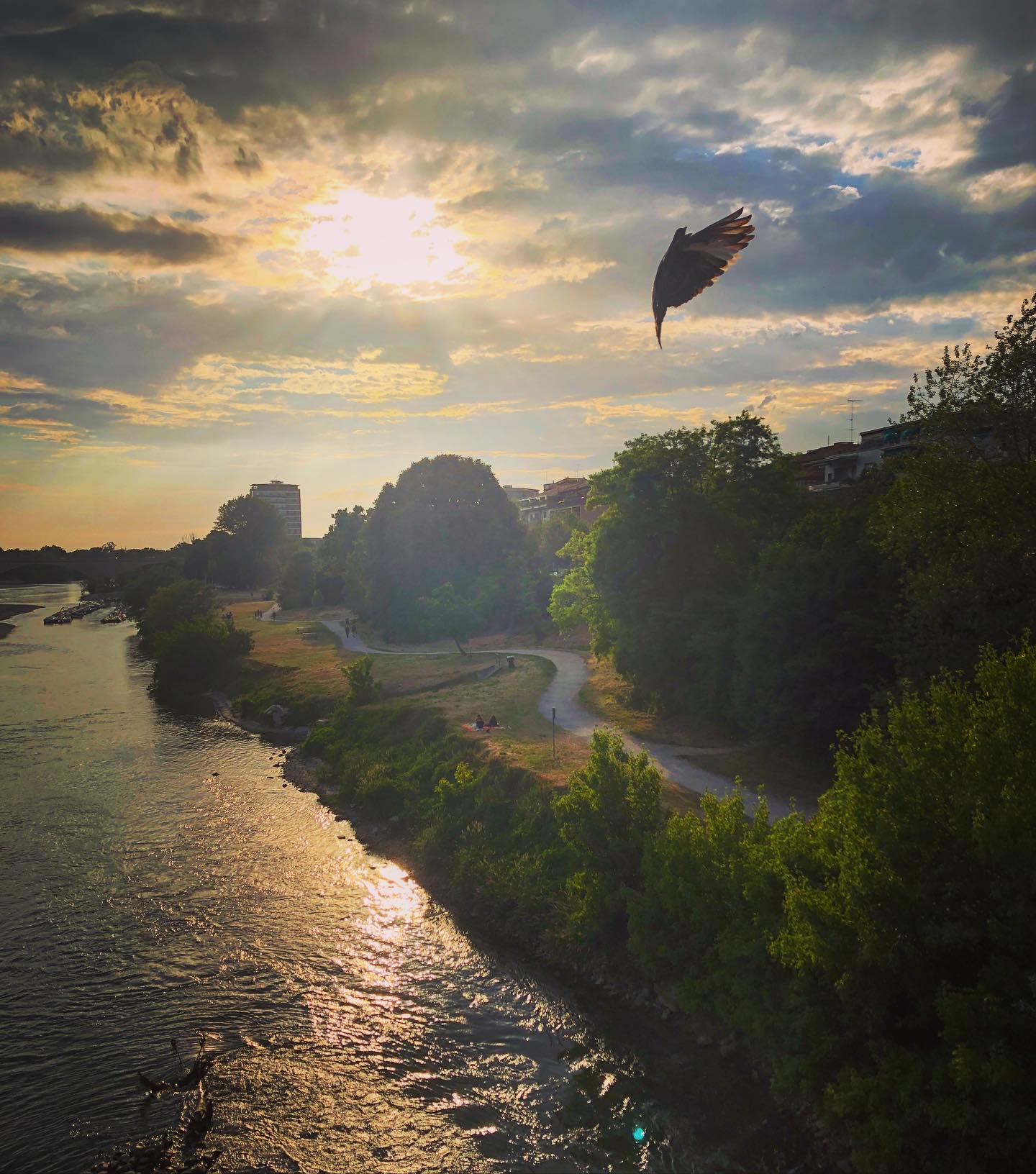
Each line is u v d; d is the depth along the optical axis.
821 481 78.62
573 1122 18.62
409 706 50.81
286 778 46.62
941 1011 13.65
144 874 32.78
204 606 118.25
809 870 18.47
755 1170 16.73
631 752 37.25
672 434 46.22
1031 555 25.22
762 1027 17.80
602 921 24.55
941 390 29.44
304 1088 20.09
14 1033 22.42
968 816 14.59
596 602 49.69
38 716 65.12
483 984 24.64
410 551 87.31
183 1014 23.25
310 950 26.77
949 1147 14.45
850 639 32.06
